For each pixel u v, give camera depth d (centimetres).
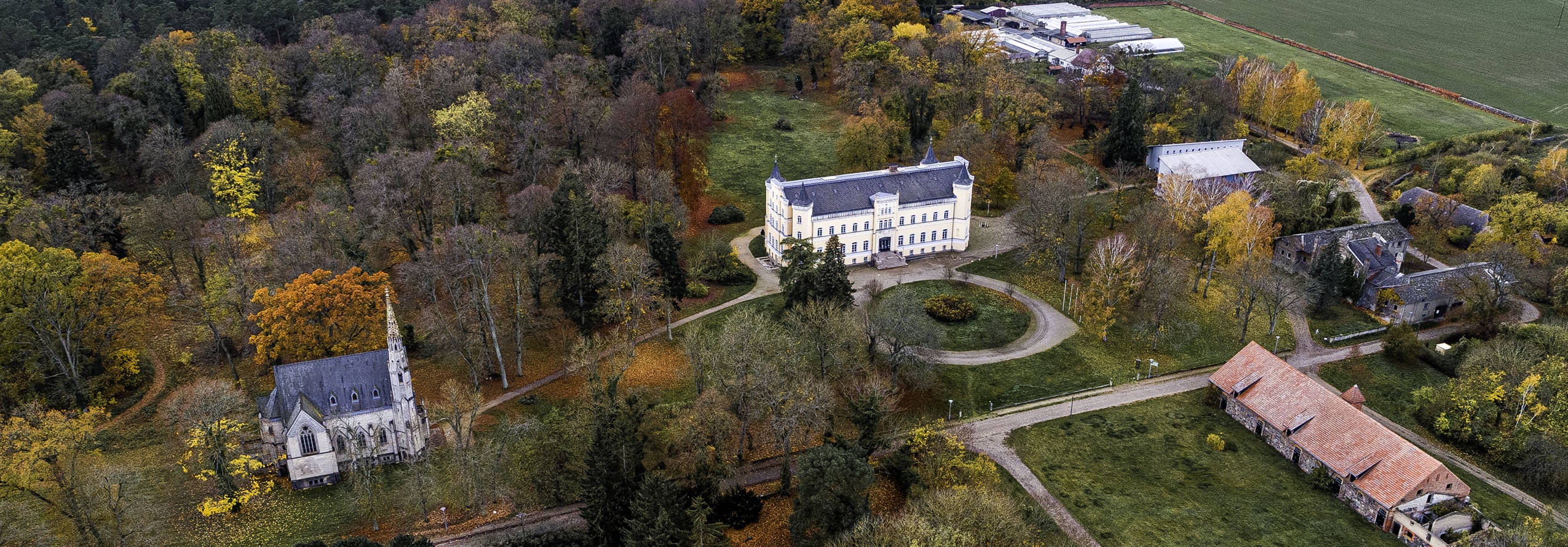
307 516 10512
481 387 13012
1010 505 10025
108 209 14975
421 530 10406
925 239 17538
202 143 17112
